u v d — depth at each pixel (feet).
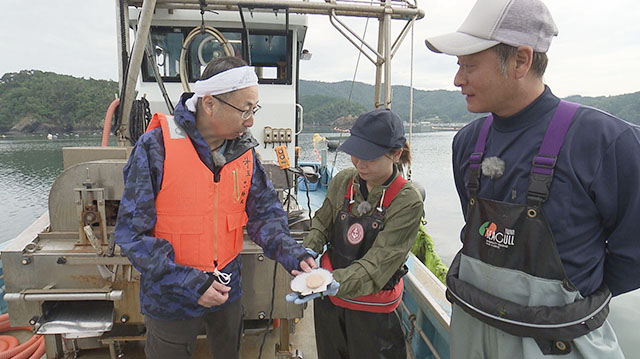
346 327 5.67
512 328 3.53
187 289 4.25
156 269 4.23
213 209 4.73
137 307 6.15
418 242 13.28
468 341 4.14
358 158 4.91
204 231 4.69
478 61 3.46
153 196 4.40
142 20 7.57
